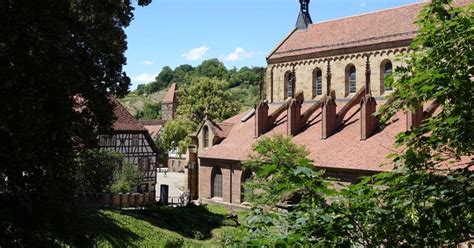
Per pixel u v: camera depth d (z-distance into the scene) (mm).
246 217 7621
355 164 40656
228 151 54719
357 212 7148
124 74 32250
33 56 19500
